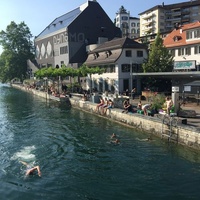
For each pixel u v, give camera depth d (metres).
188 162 18.62
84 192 15.04
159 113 26.33
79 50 72.06
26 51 103.12
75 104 43.28
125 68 50.62
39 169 17.61
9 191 15.21
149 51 51.62
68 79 69.81
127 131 27.02
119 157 19.84
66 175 17.09
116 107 33.12
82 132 27.14
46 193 14.98
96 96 38.34
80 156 20.28
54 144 23.28
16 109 44.25
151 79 47.47
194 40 46.56
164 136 23.59
